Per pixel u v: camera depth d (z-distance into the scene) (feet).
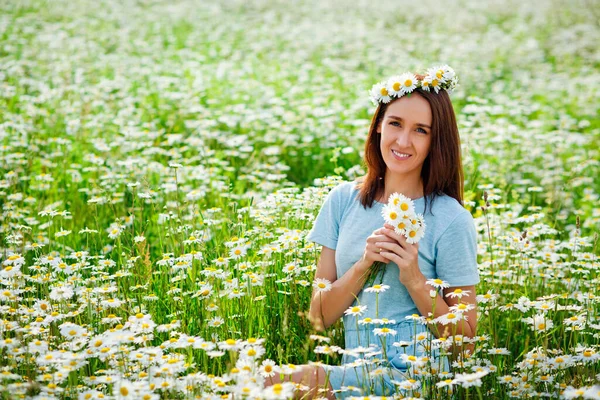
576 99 28.71
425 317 8.23
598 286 10.94
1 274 9.00
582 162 19.07
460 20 48.24
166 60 30.60
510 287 11.37
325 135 20.89
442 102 8.61
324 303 8.68
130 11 43.75
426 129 8.57
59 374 7.27
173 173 16.34
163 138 20.35
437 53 38.83
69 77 24.47
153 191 14.10
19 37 31.89
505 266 12.14
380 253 8.18
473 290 8.64
